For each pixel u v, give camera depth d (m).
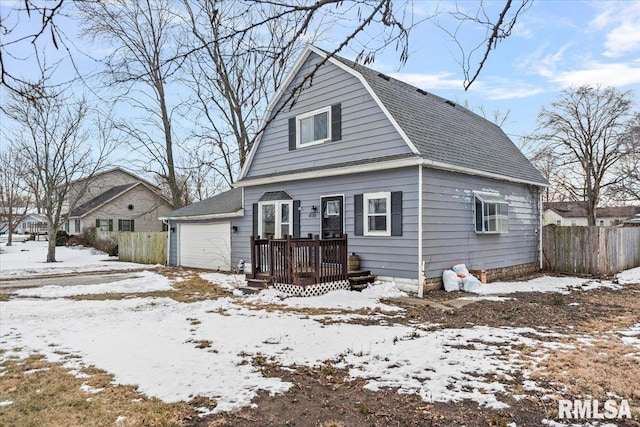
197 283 11.98
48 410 3.60
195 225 17.09
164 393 3.96
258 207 13.80
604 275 13.32
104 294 10.14
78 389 4.07
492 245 12.04
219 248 15.77
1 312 7.80
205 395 3.92
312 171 11.66
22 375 4.46
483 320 6.99
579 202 28.58
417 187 9.51
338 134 11.32
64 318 7.29
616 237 14.44
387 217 10.06
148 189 36.22
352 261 10.52
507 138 16.86
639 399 3.76
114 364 4.79
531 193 14.37
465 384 4.13
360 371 4.54
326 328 6.37
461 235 10.70
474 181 11.32
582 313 7.56
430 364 4.71
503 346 5.40
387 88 11.59
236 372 4.52
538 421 3.36
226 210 15.07
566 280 12.20
